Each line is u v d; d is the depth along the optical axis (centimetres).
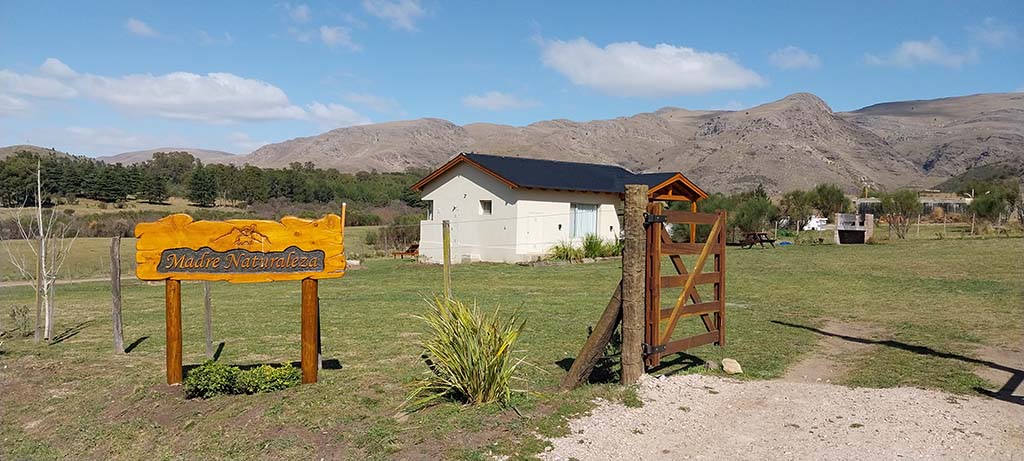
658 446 495
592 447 491
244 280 677
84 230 2942
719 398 611
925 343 854
